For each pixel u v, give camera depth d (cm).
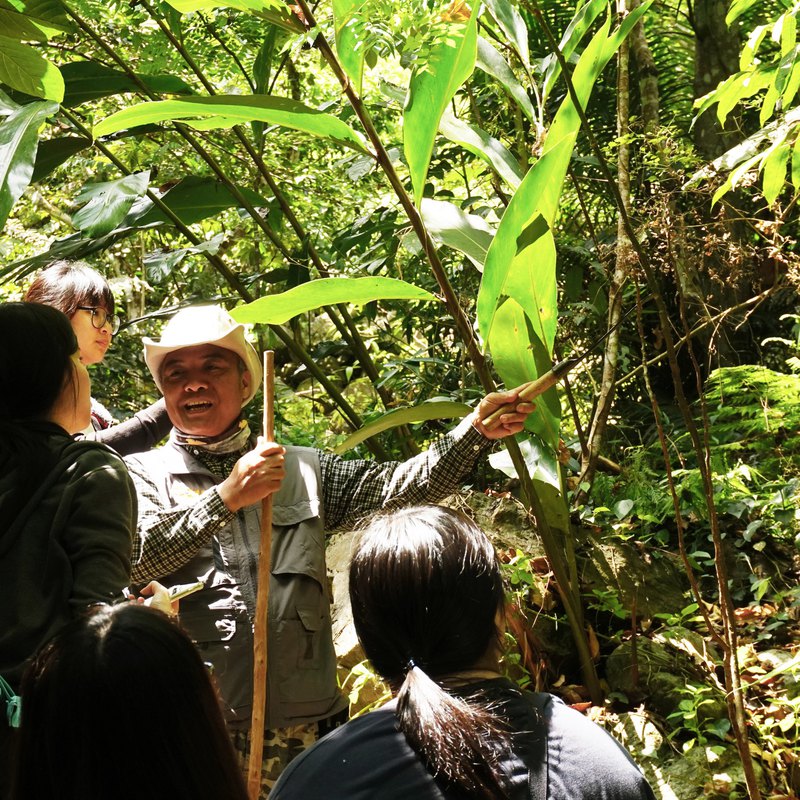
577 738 127
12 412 184
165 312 323
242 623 225
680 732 285
